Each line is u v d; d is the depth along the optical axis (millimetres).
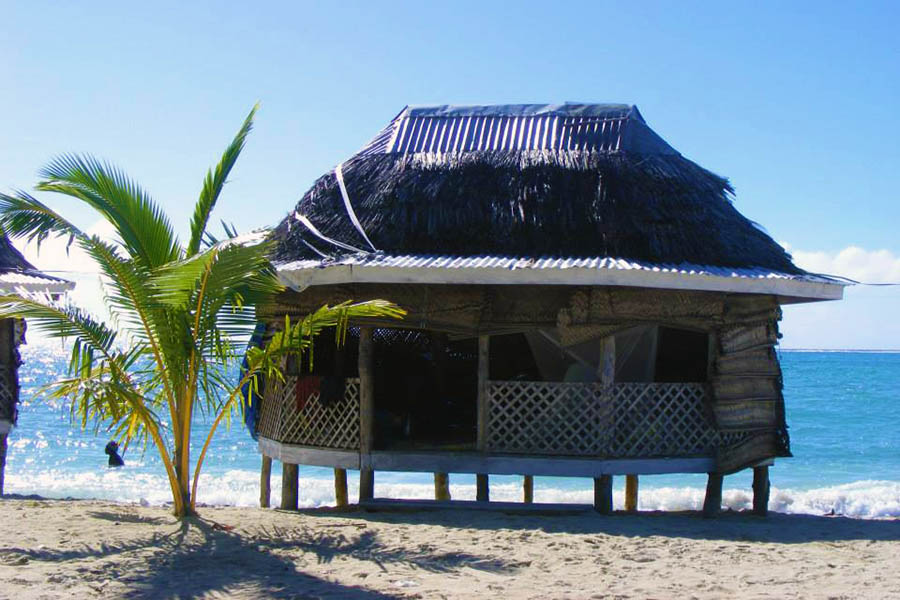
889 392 71125
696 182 13875
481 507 13234
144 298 10719
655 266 12242
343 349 16641
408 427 15234
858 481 31500
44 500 15523
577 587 8320
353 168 14555
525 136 14500
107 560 9102
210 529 10867
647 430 12922
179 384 11383
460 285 12891
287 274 12359
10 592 7711
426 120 15047
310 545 10109
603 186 13297
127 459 35719
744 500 25703
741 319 13227
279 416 14336
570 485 29938
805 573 9047
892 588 8391
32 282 15609
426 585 8336
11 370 16828
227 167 11734
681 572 9039
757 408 13422
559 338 12906
